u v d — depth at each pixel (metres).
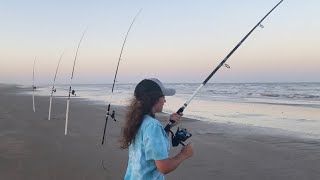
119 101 28.56
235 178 6.52
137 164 2.60
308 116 16.86
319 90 50.59
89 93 47.75
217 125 13.66
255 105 24.03
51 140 10.07
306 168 7.16
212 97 35.34
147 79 2.75
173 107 22.91
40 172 6.84
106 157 8.01
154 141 2.51
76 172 6.84
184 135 2.86
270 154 8.42
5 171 6.89
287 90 51.84
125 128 2.68
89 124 13.59
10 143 9.58
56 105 23.19
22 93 43.53
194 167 7.21
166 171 2.54
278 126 13.40
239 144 9.70
